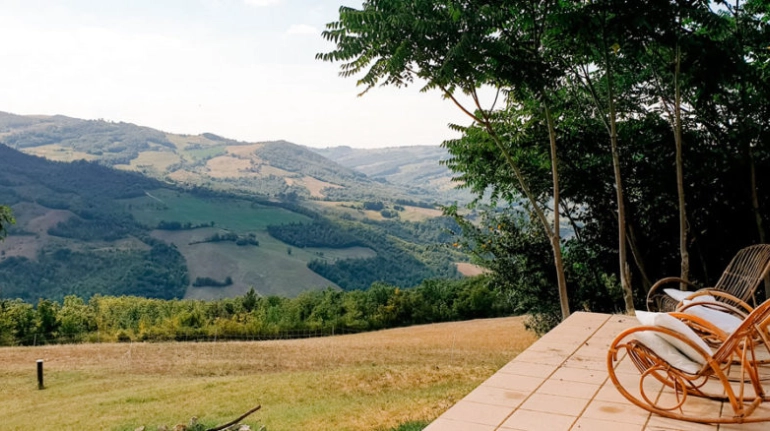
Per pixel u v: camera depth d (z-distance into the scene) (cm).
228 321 4828
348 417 1408
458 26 989
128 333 4728
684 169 1262
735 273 585
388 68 982
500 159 1444
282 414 1543
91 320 5003
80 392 2225
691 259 1346
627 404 396
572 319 661
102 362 2970
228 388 2020
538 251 1579
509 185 1496
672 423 364
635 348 392
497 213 1628
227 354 3200
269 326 4844
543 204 1507
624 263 1073
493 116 1355
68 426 1645
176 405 1809
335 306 5203
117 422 1627
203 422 1524
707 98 1049
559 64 1132
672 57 1073
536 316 1772
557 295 1593
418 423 1212
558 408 390
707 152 1226
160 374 2630
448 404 1433
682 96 1219
